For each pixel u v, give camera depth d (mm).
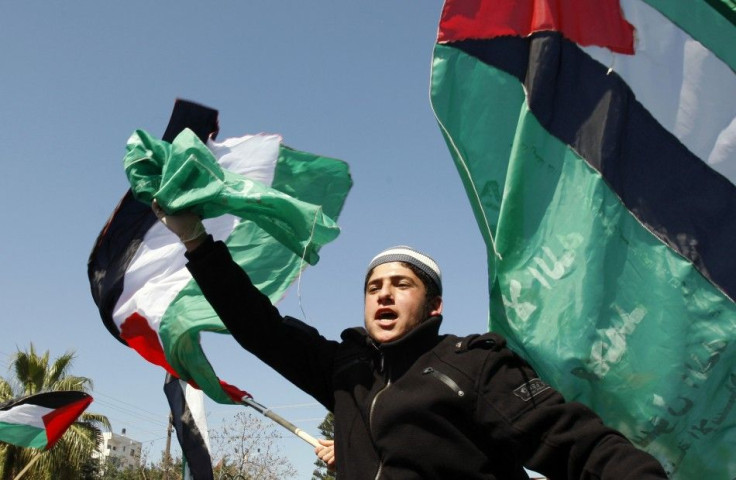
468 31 3559
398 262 2797
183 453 5090
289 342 2953
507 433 2387
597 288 3182
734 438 3055
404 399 2514
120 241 4879
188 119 4617
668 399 3074
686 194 3428
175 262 4781
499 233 3305
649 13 3688
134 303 4719
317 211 3125
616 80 3566
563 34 3602
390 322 2713
